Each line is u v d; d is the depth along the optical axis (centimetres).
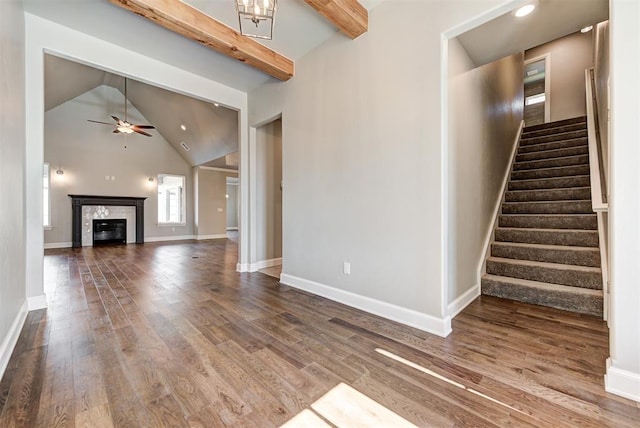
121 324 237
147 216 890
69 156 751
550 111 605
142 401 142
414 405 141
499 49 268
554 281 282
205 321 245
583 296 251
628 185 138
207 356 186
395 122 246
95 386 154
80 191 767
